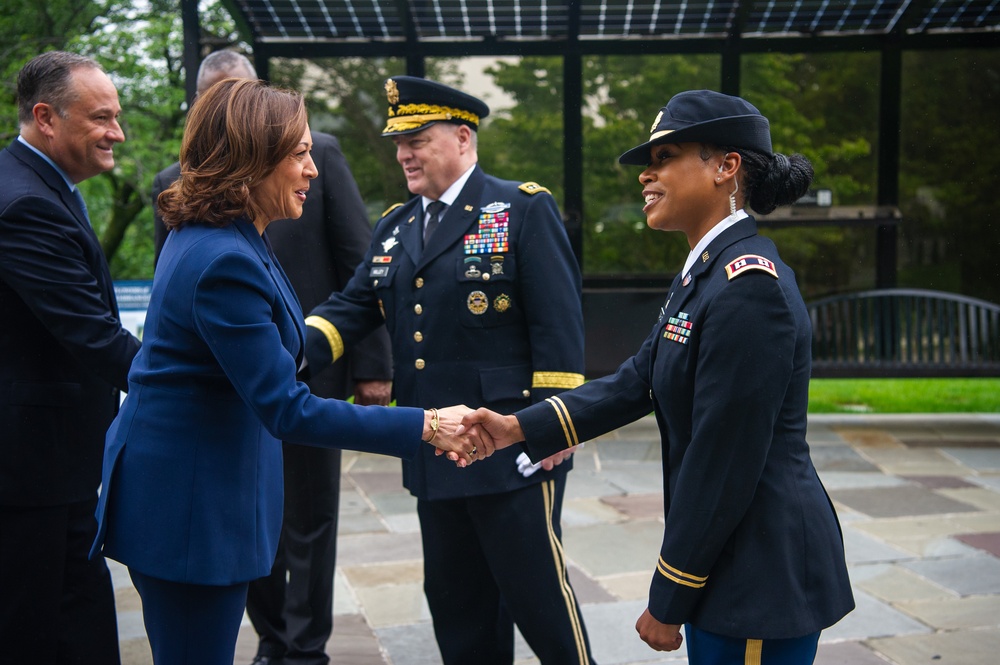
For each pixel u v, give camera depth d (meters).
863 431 6.48
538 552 2.49
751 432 1.66
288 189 1.90
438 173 2.60
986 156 6.81
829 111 6.83
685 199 1.82
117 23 9.11
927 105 6.81
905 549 4.12
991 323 6.77
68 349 2.28
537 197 2.57
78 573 2.56
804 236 7.01
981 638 3.22
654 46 6.69
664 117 1.83
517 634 3.34
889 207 6.86
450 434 2.04
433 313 2.56
